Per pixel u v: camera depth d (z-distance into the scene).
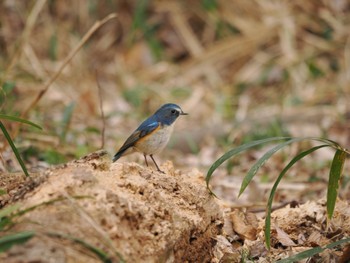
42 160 11.09
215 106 16.72
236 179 11.55
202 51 19.86
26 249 5.02
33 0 19.25
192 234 6.35
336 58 19.12
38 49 19.06
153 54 19.86
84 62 19.12
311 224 7.73
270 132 14.54
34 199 5.54
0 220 5.71
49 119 13.88
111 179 6.21
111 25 20.31
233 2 20.52
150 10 20.83
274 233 7.46
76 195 5.57
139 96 17.39
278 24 19.81
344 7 20.17
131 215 5.67
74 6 20.06
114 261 5.27
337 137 14.78
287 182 11.29
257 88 18.53
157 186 6.62
